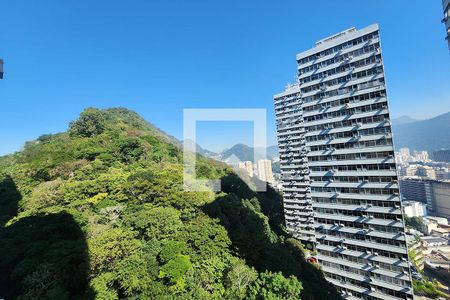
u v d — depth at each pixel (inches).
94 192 1724.9
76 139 2942.9
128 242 1175.6
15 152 3248.0
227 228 1668.3
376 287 2050.9
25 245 1179.9
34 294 943.7
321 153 2406.5
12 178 2169.0
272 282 1057.5
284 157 4180.6
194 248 1363.2
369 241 2107.5
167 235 1366.9
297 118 4005.9
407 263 1903.3
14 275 1005.2
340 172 2281.0
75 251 1106.1
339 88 2282.2
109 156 2436.0
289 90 4101.9
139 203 1656.0
